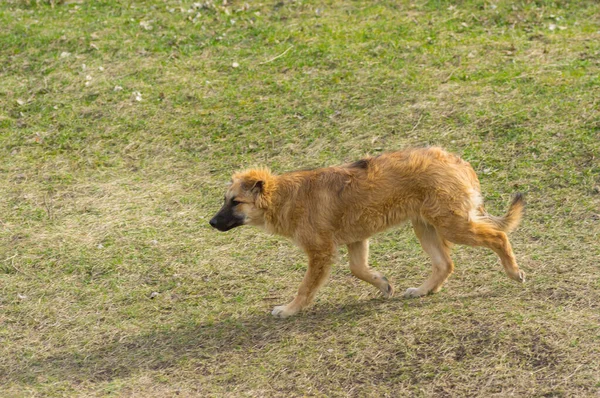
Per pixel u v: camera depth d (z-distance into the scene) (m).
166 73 47.03
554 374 22.41
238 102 43.72
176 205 36.09
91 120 43.34
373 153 38.25
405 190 26.70
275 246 32.59
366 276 28.16
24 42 50.62
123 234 33.88
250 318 27.69
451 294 27.77
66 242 33.38
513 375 22.58
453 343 24.27
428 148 27.61
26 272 31.42
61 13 54.75
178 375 24.58
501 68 44.19
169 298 29.45
